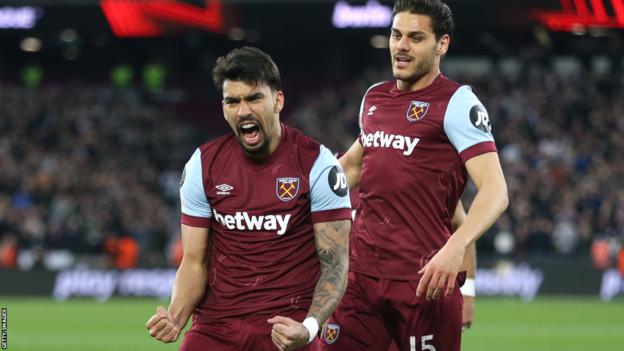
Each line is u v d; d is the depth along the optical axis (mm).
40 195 36250
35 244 32938
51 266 31766
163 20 36438
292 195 7418
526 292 29844
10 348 18938
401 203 8461
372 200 8602
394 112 8531
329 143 40375
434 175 8406
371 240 8586
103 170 38844
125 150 40781
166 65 47000
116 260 31422
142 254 33000
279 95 7344
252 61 7148
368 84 43594
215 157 7559
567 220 31672
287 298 7477
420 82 8516
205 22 36406
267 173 7457
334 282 7402
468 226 7789
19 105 42906
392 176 8469
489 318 24391
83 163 39375
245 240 7500
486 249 30797
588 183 34094
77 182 37062
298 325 7082
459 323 8641
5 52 47594
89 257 32250
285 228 7445
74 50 47625
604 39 43719
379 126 8586
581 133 38750
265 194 7434
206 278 7699
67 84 47562
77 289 30703
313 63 47156
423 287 7594
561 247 31234
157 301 29672
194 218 7633
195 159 7609
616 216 32219
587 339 20438
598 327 22547
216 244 7641
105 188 36875
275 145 7465
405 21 8320
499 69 45906
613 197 33469
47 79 47844
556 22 34531
